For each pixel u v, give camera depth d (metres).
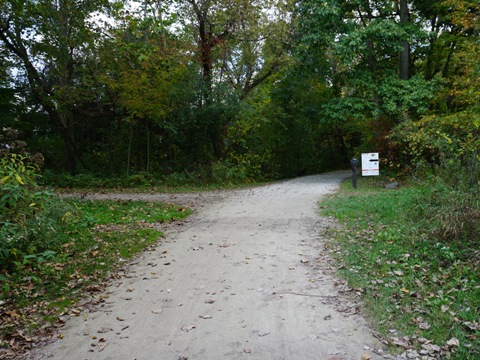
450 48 20.22
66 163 29.23
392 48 18.47
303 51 20.70
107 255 7.02
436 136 11.05
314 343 3.87
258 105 24.39
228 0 19.20
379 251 6.43
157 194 16.25
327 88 29.88
